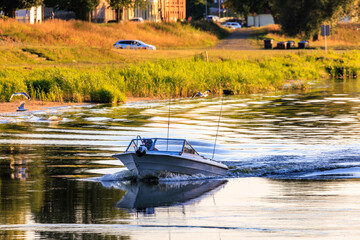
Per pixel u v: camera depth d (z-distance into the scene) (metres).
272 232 38.22
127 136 81.94
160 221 41.12
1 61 197.38
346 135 81.31
